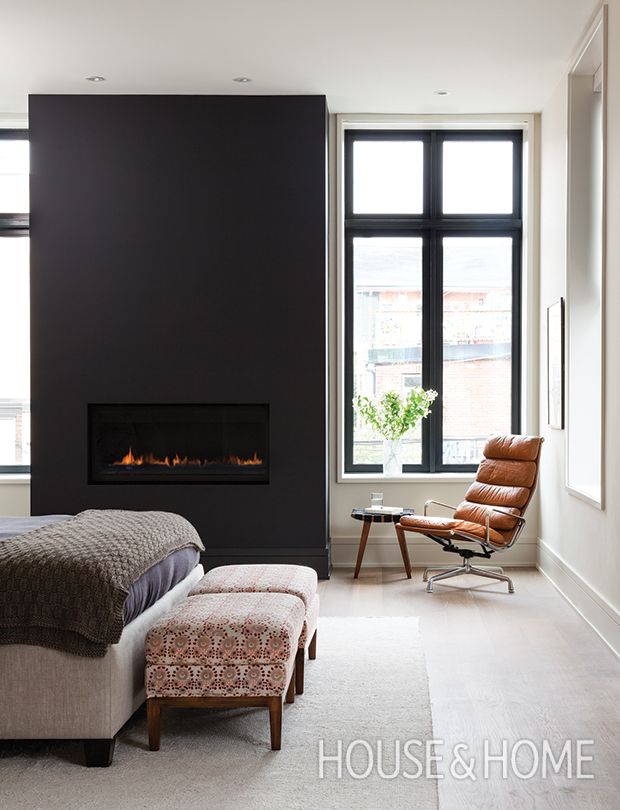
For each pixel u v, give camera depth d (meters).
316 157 6.36
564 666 4.30
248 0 4.80
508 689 3.96
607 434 4.64
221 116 6.36
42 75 5.98
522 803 2.85
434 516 6.75
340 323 6.97
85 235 6.40
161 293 6.39
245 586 3.89
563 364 5.82
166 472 6.46
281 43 5.42
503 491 6.21
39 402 6.42
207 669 3.25
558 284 6.11
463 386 7.20
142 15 5.00
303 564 6.38
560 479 6.03
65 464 6.42
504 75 5.99
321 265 6.35
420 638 4.77
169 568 3.90
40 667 3.14
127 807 2.81
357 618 5.21
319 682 4.04
